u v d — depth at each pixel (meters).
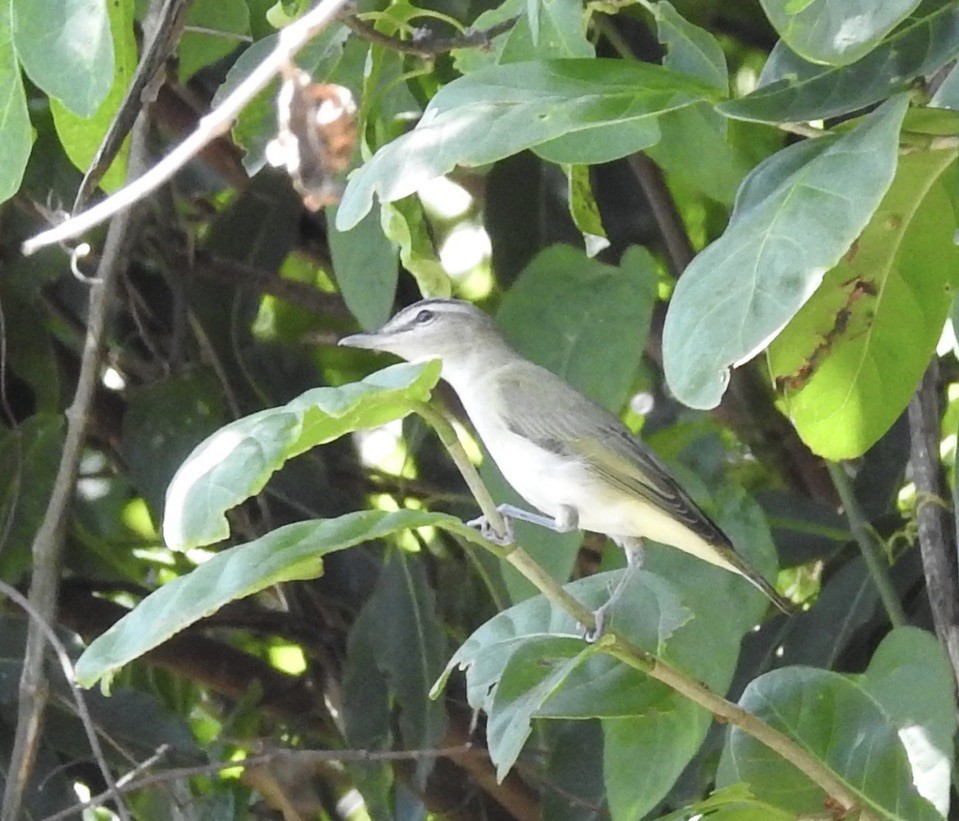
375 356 12.42
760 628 9.54
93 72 5.83
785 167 5.23
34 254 10.33
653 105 5.59
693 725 6.63
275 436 4.76
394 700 10.18
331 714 10.81
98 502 10.83
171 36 6.56
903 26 5.62
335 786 10.97
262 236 11.12
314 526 4.91
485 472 9.36
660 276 10.73
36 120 9.89
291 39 4.95
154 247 10.81
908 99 5.03
